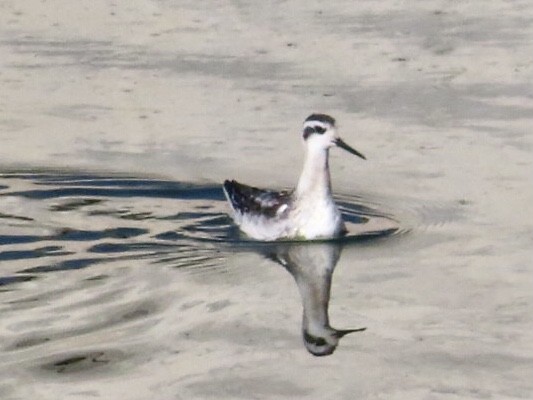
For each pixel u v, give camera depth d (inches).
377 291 550.6
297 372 475.8
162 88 830.5
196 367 479.2
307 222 608.1
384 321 520.7
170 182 687.7
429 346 496.7
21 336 503.2
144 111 794.2
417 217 637.3
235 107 794.2
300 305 534.3
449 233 614.9
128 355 488.4
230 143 741.9
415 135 743.7
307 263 581.9
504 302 536.4
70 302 534.6
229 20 952.9
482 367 480.1
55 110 801.6
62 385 465.4
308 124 609.0
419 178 685.9
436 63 854.5
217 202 662.5
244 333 507.8
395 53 874.8
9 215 639.8
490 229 616.7
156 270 570.6
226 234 620.4
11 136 759.7
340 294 546.9
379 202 659.4
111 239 609.0
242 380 469.1
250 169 703.7
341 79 833.5
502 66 844.0
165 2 1001.5
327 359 485.7
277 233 609.9
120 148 738.2
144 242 605.3
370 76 836.6
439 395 458.3
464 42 888.9
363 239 610.9
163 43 912.9
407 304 536.1
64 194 670.5
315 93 812.0
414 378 471.2
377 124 761.6
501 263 576.4
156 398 455.8
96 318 520.1
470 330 511.2
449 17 936.3
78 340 500.4
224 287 552.4
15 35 939.3
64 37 932.6
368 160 713.0
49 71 869.2
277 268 575.8
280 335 506.0
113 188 678.5
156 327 511.8
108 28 946.7
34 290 547.8
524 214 631.8
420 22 928.9
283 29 928.9
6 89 838.5
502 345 498.0
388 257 588.4
